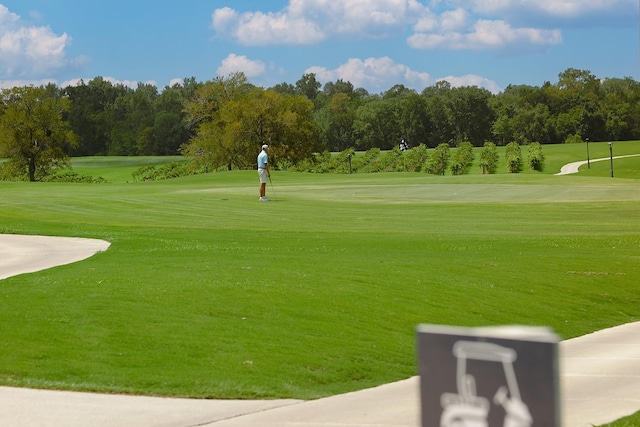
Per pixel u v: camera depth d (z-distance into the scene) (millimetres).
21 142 96562
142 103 186125
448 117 163875
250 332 11055
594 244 24656
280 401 8484
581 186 47719
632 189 45594
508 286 16641
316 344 10828
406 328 12445
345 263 17812
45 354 9578
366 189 47875
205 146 98500
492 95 183750
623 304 16562
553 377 2568
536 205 38094
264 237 25203
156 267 16266
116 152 164000
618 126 155375
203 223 31266
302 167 107812
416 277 16422
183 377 9023
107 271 15609
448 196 43312
